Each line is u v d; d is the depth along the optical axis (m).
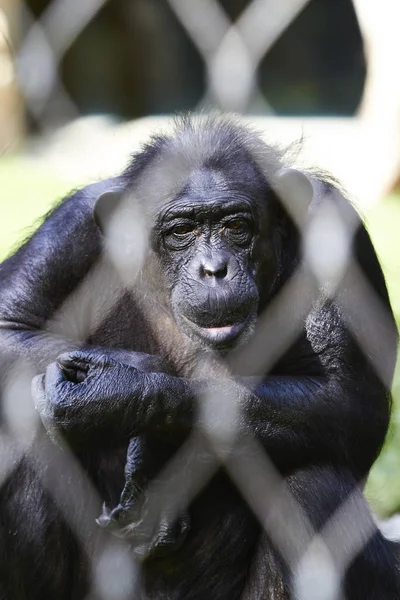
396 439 16.75
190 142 12.22
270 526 11.83
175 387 11.24
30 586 12.20
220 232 11.86
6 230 29.20
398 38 33.00
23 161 35.62
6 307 12.29
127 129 34.34
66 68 47.19
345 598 11.70
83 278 12.43
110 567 12.30
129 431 11.16
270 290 12.41
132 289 12.52
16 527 11.98
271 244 12.27
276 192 12.27
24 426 11.84
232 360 12.45
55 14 31.45
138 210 12.19
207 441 11.63
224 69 19.80
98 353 11.33
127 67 47.72
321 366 12.27
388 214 33.41
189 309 11.51
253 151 12.45
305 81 51.12
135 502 11.51
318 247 12.50
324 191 12.91
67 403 10.91
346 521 11.76
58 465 12.01
